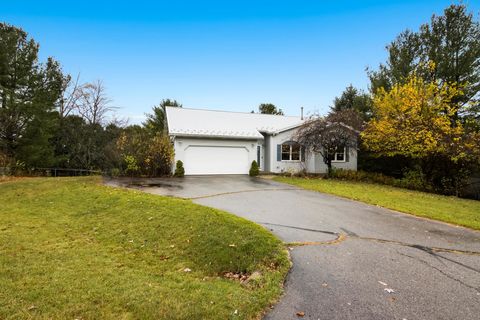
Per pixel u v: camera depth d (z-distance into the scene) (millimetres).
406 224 7047
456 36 17203
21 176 15633
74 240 6238
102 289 3707
